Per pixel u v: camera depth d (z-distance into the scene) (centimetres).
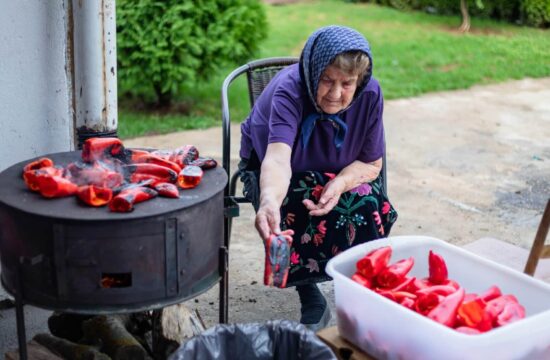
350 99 230
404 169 489
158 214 173
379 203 250
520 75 797
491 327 183
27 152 255
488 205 428
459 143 553
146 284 179
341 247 243
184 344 178
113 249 173
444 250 217
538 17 1101
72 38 251
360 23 1062
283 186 223
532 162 512
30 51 245
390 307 182
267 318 288
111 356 222
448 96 704
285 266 197
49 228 171
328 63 218
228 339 184
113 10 251
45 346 224
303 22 1048
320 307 259
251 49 624
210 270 195
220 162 495
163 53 564
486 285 209
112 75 257
